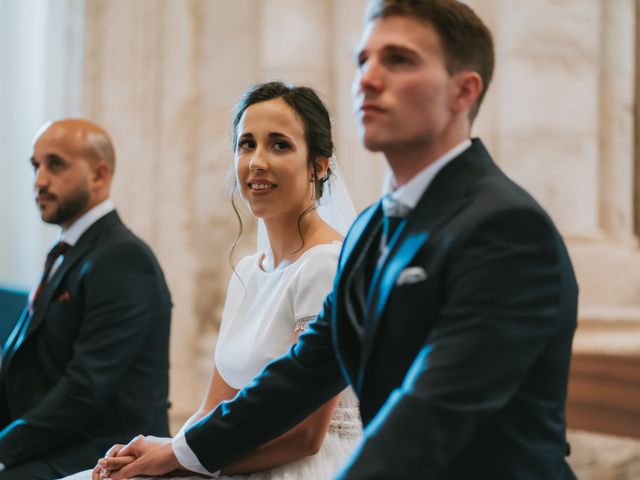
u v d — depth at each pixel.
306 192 2.41
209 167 5.75
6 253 6.46
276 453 2.09
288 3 5.62
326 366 1.88
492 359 1.41
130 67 5.57
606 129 5.37
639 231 5.54
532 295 1.45
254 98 2.42
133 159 5.55
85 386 2.86
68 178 3.14
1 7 6.46
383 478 1.35
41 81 6.39
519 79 5.20
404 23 1.54
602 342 4.67
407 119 1.54
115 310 2.96
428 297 1.50
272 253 2.46
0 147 6.46
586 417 3.58
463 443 1.40
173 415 5.48
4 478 2.76
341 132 5.55
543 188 5.19
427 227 1.56
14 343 3.18
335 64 5.62
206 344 5.62
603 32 5.38
